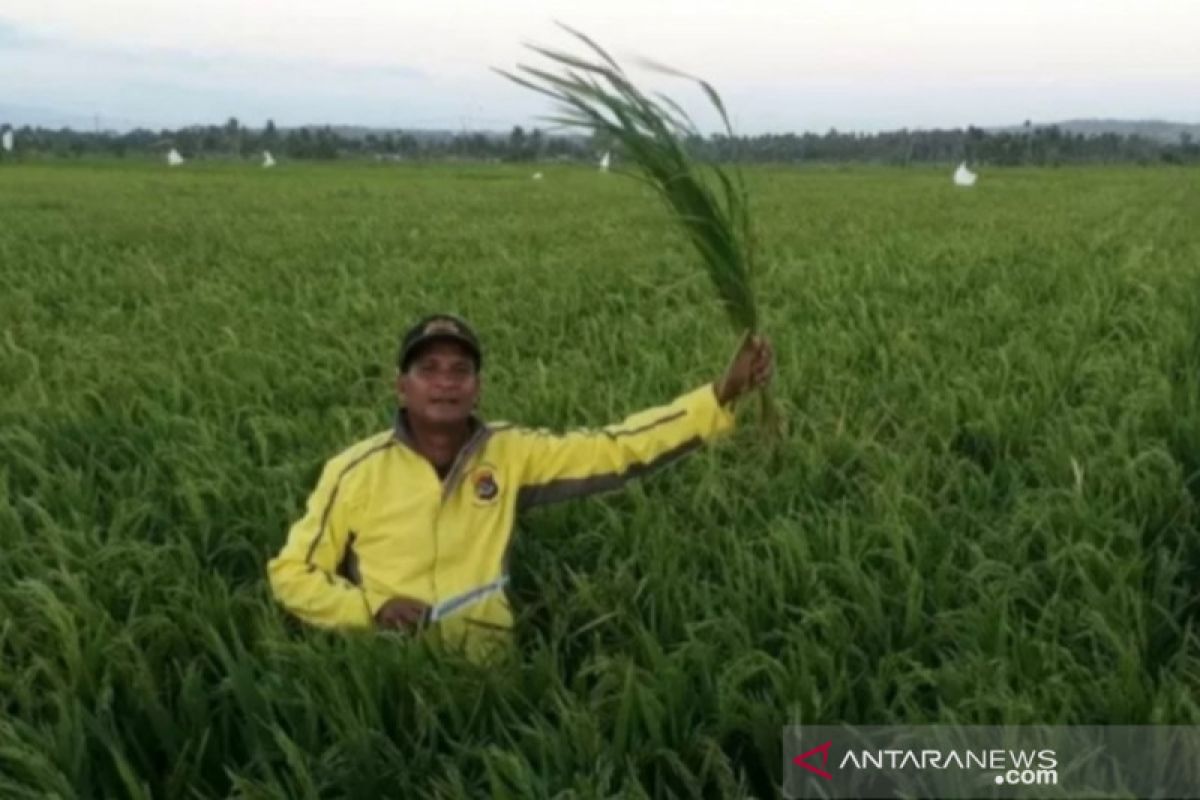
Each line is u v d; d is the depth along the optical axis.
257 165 71.31
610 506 4.80
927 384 6.58
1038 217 20.84
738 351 4.11
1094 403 6.05
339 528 3.88
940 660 3.55
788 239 16.08
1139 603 3.55
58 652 3.77
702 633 3.71
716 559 4.31
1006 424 5.76
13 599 4.19
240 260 15.12
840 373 6.94
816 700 3.12
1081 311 8.45
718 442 5.29
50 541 4.41
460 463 3.86
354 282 12.20
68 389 7.23
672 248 14.79
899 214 22.48
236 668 3.41
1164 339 7.13
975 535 4.48
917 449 5.20
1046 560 3.97
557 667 3.59
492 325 9.17
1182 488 4.49
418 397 3.78
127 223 21.69
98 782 3.29
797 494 4.83
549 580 4.35
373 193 34.81
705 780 3.14
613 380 7.22
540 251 15.50
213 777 3.39
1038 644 3.37
